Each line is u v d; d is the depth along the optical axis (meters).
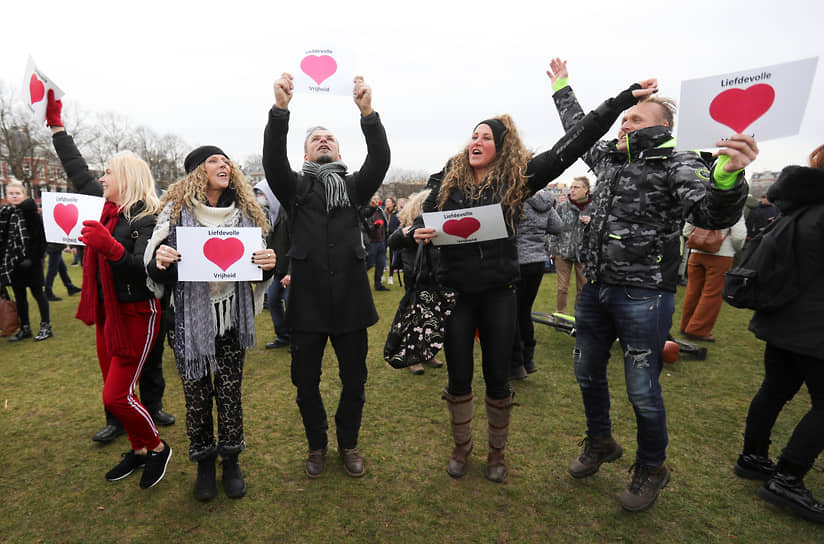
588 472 2.25
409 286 2.22
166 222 1.97
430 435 2.73
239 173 2.17
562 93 2.43
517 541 1.85
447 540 1.85
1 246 4.32
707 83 1.52
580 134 1.87
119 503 2.10
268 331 5.21
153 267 1.88
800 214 1.98
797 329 1.93
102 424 2.90
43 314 4.81
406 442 2.65
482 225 1.95
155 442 2.21
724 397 3.23
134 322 2.08
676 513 2.01
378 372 3.80
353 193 2.21
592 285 2.14
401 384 3.53
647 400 1.95
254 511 2.04
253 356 4.23
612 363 3.93
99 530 1.92
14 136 31.08
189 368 1.99
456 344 2.16
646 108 1.96
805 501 1.96
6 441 2.68
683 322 4.86
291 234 2.21
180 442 2.66
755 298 2.04
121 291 2.04
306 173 2.22
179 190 1.99
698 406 3.08
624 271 1.94
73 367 3.95
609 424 2.25
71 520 1.98
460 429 2.28
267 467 2.38
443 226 2.00
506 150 2.11
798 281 1.95
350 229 2.21
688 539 1.85
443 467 2.39
